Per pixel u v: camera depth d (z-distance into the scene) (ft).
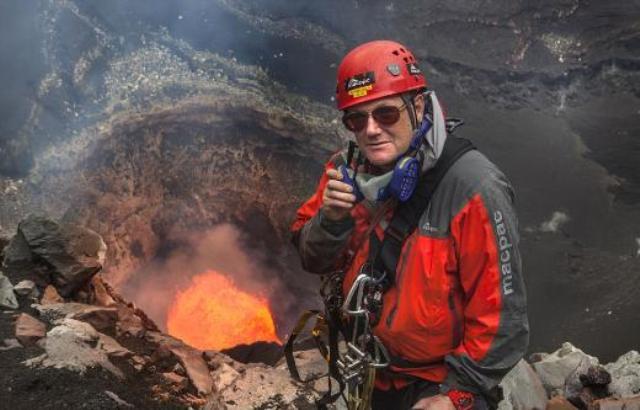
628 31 90.53
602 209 70.44
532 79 87.45
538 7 90.94
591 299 60.29
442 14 89.15
